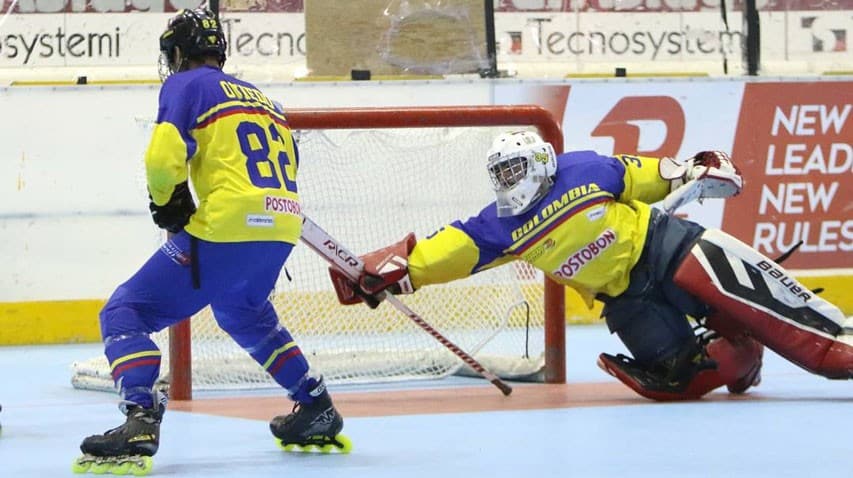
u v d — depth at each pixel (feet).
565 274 58.54
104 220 93.35
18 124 92.38
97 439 42.52
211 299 43.19
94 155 93.09
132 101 93.35
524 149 56.54
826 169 99.14
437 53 96.32
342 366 69.26
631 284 59.00
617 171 59.16
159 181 40.93
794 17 99.86
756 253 58.34
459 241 57.98
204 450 47.09
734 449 45.06
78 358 84.89
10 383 72.33
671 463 42.34
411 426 52.60
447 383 69.31
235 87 43.62
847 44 100.48
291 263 74.28
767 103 98.68
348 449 46.01
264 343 45.24
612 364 59.88
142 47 95.25
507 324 73.36
